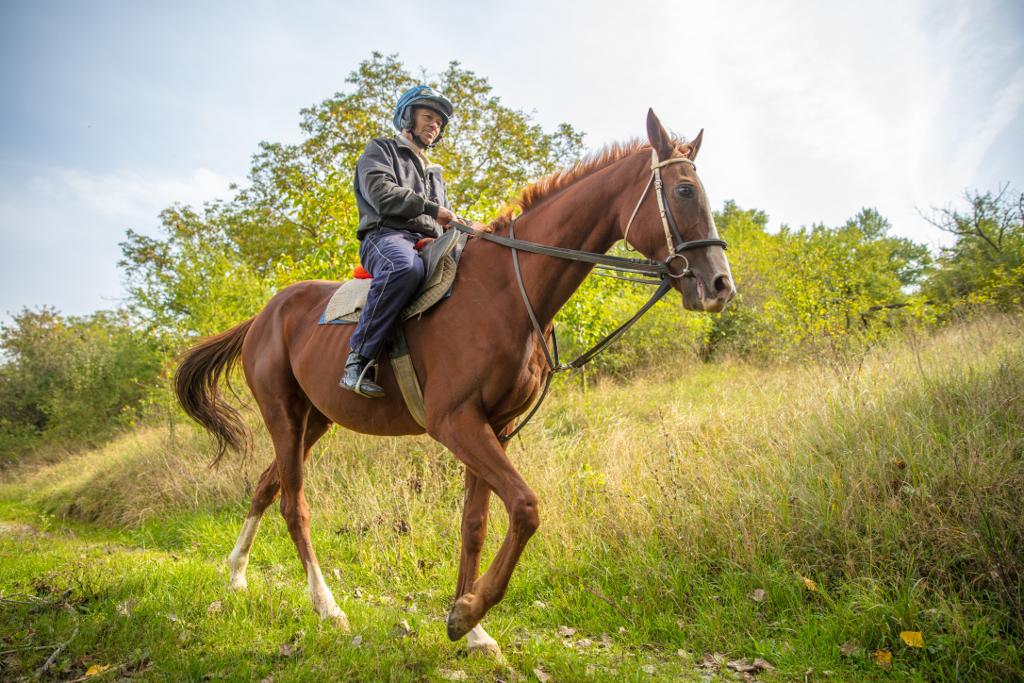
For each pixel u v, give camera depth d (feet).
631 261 8.21
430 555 14.66
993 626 8.88
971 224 37.86
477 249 9.58
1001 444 11.94
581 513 14.28
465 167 56.18
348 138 55.11
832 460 13.28
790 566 11.19
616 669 9.20
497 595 8.20
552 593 12.14
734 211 114.62
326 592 11.27
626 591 11.73
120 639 9.80
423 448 19.74
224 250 42.32
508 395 8.89
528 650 9.98
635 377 34.96
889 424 13.62
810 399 16.51
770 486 12.96
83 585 12.27
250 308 35.60
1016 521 9.91
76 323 76.64
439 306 9.18
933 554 10.36
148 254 62.23
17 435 65.77
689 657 9.55
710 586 11.32
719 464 14.51
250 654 9.64
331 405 10.79
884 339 26.53
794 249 40.50
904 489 11.60
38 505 28.99
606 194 8.88
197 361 14.23
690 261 7.87
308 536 11.93
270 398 12.41
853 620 9.62
